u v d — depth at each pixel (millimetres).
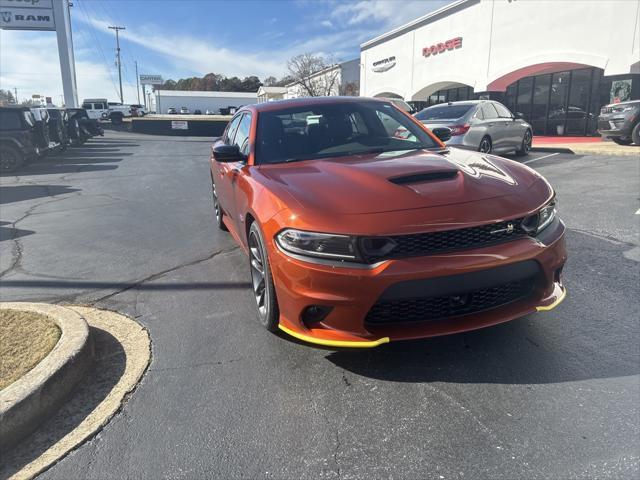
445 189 2887
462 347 3125
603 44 15953
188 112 90625
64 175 13164
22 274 4984
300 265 2689
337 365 3010
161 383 2904
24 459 2342
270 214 2953
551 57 17734
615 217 5973
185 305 4070
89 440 2447
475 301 2764
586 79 18062
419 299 2582
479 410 2512
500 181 3068
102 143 24734
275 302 3070
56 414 2666
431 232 2588
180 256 5406
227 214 5207
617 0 15312
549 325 3348
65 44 29391
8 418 2424
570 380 2723
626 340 3111
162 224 7008
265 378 2912
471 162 3484
